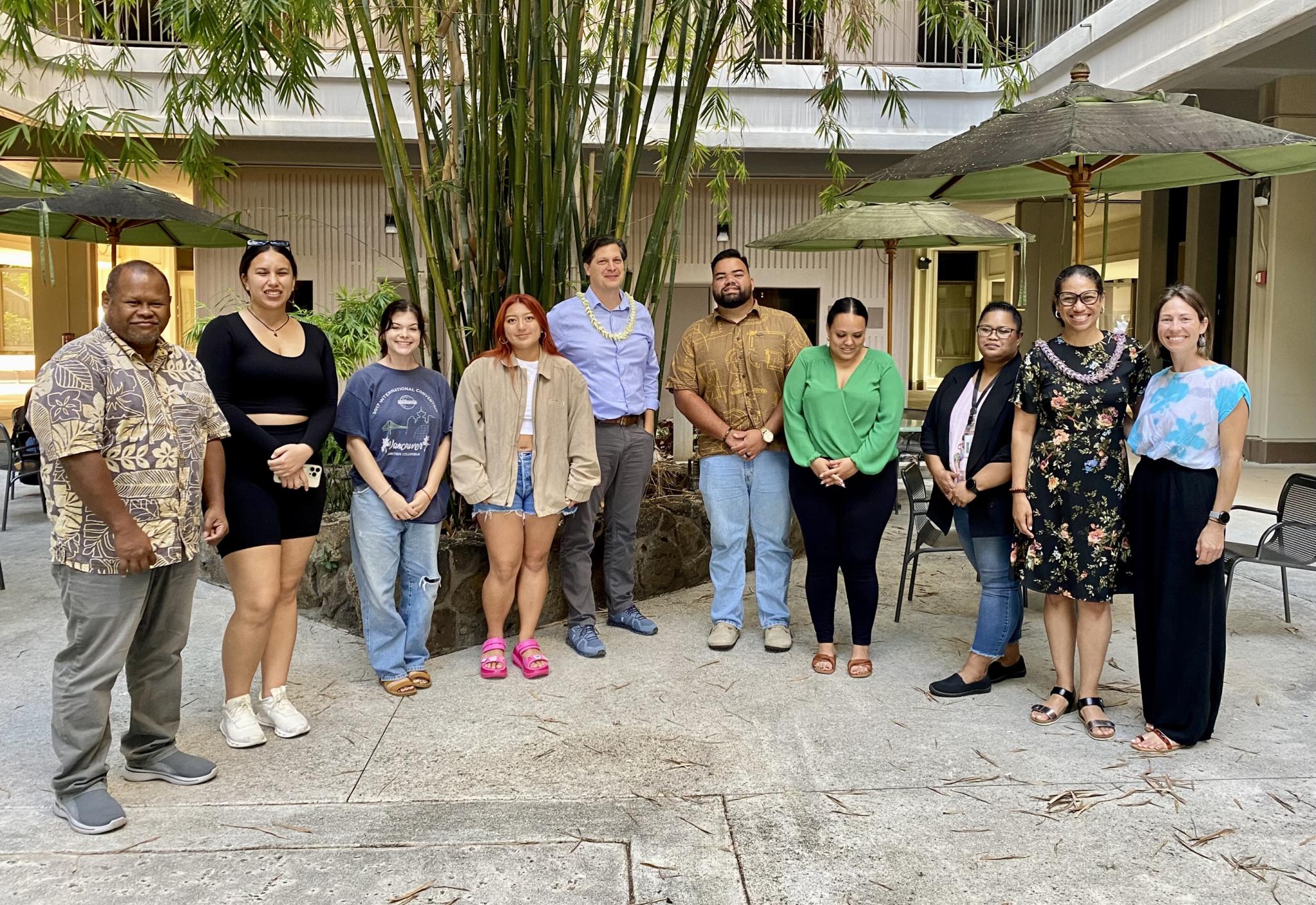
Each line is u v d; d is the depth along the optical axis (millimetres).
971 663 3564
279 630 3172
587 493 3791
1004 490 3445
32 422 2381
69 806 2559
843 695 3537
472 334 4328
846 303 3639
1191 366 3012
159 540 2561
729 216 7059
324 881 2305
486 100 4094
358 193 10812
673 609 4707
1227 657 3930
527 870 2359
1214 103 9727
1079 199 4113
